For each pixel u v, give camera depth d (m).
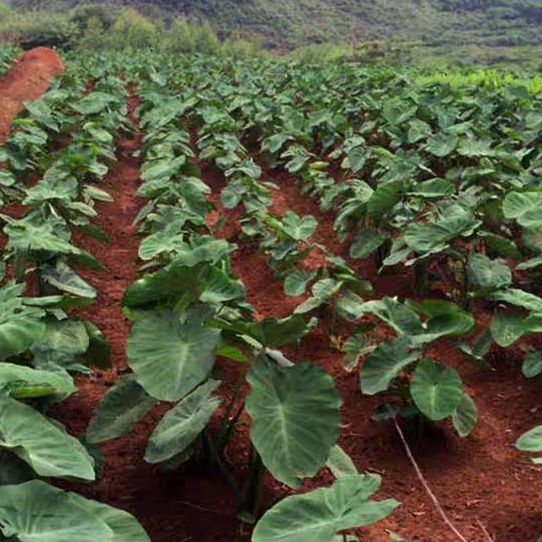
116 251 7.38
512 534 3.26
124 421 3.28
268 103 12.70
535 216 5.27
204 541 3.11
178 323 3.16
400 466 3.80
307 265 6.76
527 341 5.05
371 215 5.99
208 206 6.54
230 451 3.71
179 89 17.95
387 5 93.75
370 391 3.63
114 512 2.49
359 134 11.04
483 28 88.75
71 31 47.97
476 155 7.44
